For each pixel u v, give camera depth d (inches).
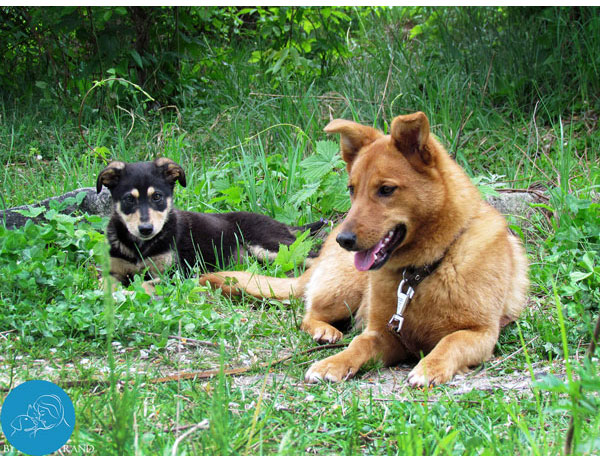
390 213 129.3
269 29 226.7
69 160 187.8
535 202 163.8
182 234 159.6
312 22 238.7
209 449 114.7
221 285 147.6
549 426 119.8
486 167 183.5
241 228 165.9
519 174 174.7
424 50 239.0
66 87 222.1
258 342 136.3
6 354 130.4
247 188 171.9
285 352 135.0
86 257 147.3
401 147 130.1
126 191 154.8
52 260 140.4
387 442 118.2
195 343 134.3
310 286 144.1
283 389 126.3
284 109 204.4
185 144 191.9
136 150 197.5
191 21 229.3
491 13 238.5
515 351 134.1
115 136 205.0
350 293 141.0
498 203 163.5
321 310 141.9
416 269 132.1
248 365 131.4
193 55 233.1
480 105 204.7
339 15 236.5
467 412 121.0
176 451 113.7
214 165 188.9
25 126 207.3
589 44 207.8
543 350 133.5
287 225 165.6
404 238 130.6
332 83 226.5
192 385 124.8
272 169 177.3
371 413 121.1
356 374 131.2
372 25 269.4
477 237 131.6
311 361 132.6
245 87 232.1
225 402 118.8
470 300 131.1
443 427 118.6
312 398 124.6
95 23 211.8
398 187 129.2
